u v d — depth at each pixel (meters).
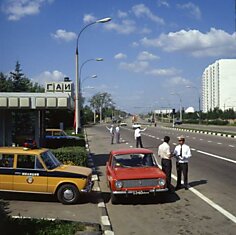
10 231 7.42
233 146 32.84
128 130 73.44
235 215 9.86
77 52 34.25
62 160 16.41
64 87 23.75
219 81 118.50
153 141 40.81
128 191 11.06
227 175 16.59
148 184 11.16
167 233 8.43
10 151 11.52
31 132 23.66
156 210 10.60
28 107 19.83
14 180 11.35
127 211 10.56
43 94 20.00
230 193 12.73
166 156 12.99
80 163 16.44
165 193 11.31
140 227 8.98
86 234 7.70
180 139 13.50
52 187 11.27
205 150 28.78
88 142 39.34
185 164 13.41
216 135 52.84
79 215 9.96
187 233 8.39
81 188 11.23
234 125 98.94
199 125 106.00
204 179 15.58
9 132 22.91
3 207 10.62
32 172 11.32
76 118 37.50
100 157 25.12
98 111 167.25
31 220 8.35
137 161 12.37
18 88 63.66
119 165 12.23
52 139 26.42
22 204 11.20
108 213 10.37
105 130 75.38
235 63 116.75
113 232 8.53
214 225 8.98
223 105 117.25
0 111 22.67
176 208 10.77
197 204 11.20
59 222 8.43
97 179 15.66
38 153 11.48
